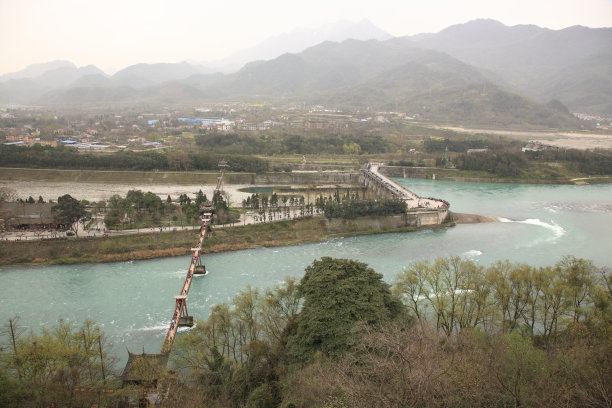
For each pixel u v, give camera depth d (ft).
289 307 404.57
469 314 396.78
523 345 280.10
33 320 465.88
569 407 194.59
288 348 321.73
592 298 376.27
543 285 384.88
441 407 189.88
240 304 393.91
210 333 369.09
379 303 322.75
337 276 347.77
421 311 445.78
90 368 301.63
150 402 261.24
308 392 234.79
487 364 235.20
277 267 639.35
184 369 351.25
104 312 487.61
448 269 437.99
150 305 507.30
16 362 292.40
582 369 223.10
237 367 323.98
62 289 549.54
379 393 188.03
